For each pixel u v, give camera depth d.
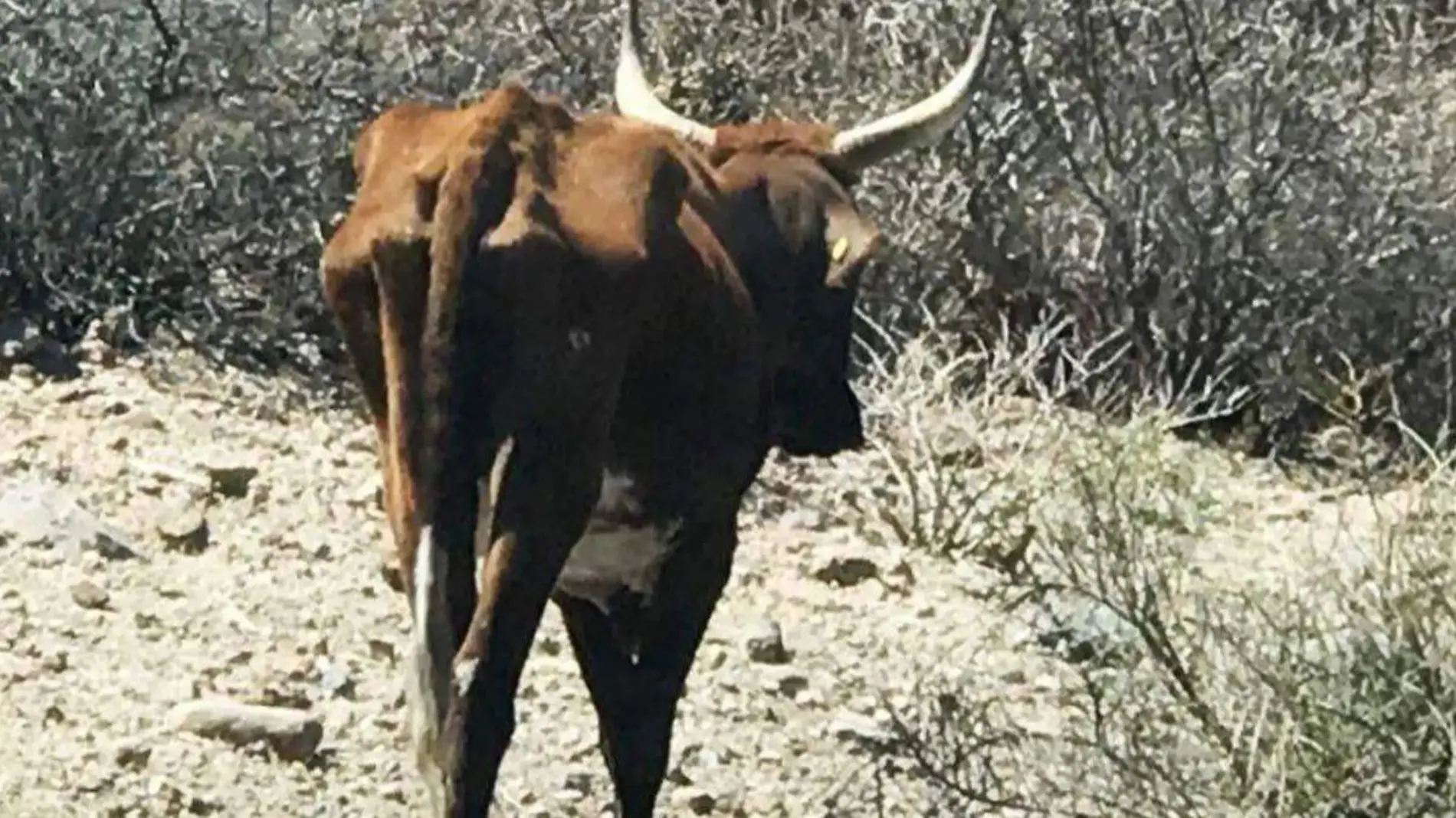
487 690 17.58
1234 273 38.16
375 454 30.80
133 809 21.69
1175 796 21.66
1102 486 29.25
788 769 24.50
